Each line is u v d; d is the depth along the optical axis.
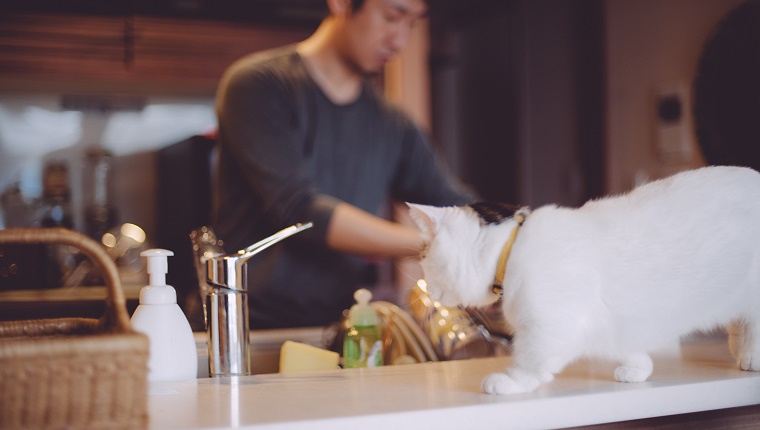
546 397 0.75
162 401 0.78
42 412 0.60
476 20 3.33
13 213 2.81
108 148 2.93
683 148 2.89
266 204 1.71
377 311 1.21
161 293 0.97
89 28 2.59
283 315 1.81
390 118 2.01
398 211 2.91
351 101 1.92
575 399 0.75
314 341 1.33
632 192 0.87
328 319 1.84
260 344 1.28
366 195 1.97
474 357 1.16
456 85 3.46
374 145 1.97
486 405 0.72
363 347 1.13
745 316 0.86
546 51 3.17
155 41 2.65
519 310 0.78
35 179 2.85
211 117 3.03
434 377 0.92
